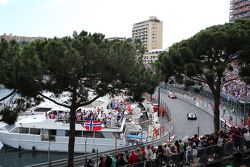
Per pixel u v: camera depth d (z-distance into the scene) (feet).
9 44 72.08
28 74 66.85
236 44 106.73
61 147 155.12
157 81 79.30
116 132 151.64
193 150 84.69
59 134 155.63
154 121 217.15
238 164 89.71
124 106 232.53
